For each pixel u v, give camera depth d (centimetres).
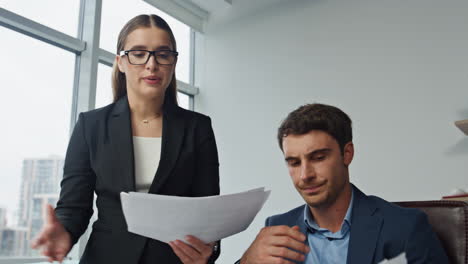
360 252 91
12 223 239
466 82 262
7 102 247
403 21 296
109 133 97
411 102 282
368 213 95
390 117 288
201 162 103
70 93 286
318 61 333
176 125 100
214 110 390
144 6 352
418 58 285
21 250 239
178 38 403
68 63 287
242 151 361
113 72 108
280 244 75
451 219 98
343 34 324
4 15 242
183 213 72
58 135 274
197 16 407
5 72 248
